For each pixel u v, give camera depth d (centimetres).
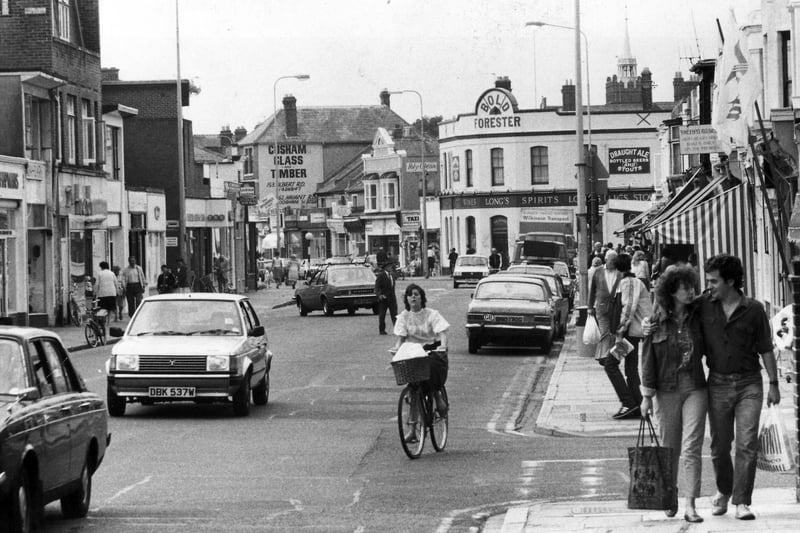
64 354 1719
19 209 6003
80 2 7088
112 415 2933
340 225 17512
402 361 2264
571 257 10012
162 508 1797
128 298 6788
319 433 2638
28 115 6184
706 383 1588
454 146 13962
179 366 2855
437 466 2192
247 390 2917
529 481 2012
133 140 9544
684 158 9319
